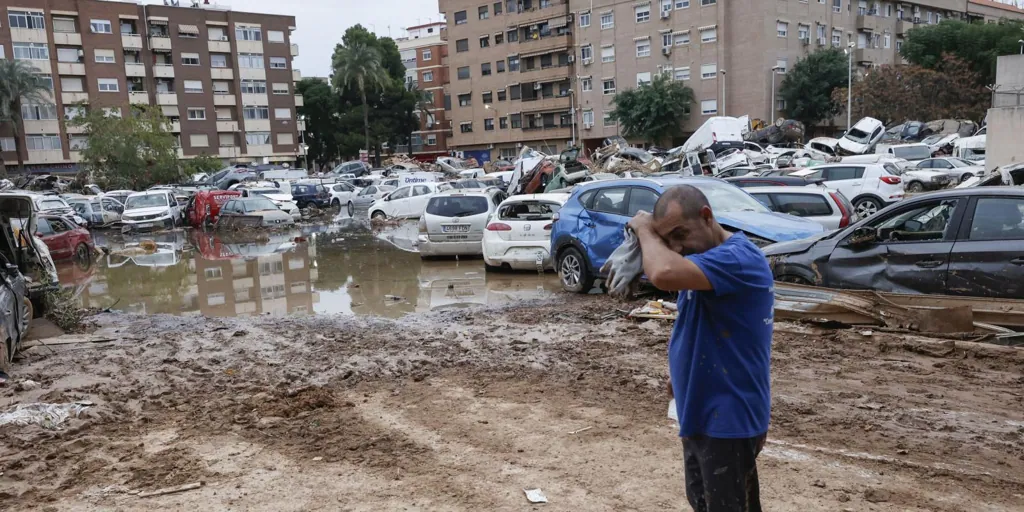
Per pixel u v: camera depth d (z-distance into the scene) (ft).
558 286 39.01
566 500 13.10
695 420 8.74
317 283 45.11
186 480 14.66
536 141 245.65
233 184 148.05
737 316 8.49
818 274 26.50
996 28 182.80
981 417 16.74
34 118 221.46
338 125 265.34
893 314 24.02
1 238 31.50
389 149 292.20
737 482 8.63
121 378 23.21
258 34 257.96
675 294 32.65
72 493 14.21
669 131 199.21
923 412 17.16
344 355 25.08
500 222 44.32
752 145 127.13
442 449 15.88
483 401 19.27
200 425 18.19
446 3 260.62
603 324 28.02
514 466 14.78
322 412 18.83
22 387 22.15
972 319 22.53
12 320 25.52
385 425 17.63
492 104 253.85
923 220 24.61
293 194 125.18
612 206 35.06
